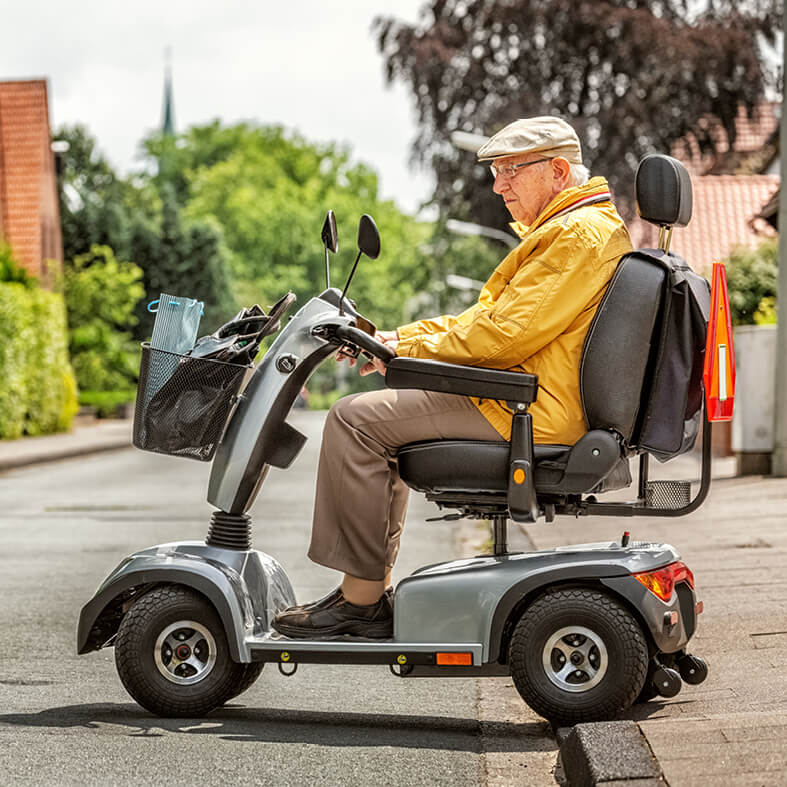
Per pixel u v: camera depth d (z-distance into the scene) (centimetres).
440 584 632
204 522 1689
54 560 1327
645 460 644
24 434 4038
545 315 616
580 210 632
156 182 11019
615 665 609
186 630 663
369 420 638
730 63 3634
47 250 5431
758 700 657
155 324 655
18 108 5269
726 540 1260
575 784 526
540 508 642
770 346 1934
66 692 738
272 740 629
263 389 666
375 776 569
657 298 612
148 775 567
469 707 716
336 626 646
